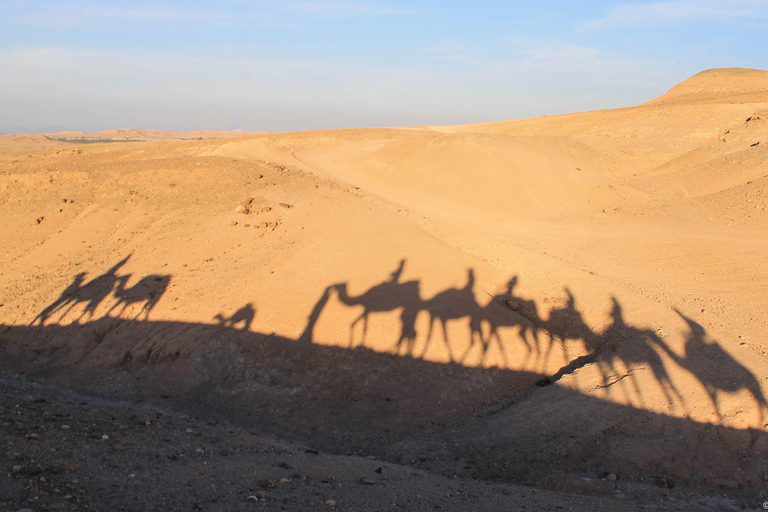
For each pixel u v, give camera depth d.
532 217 22.30
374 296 11.92
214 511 4.71
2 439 5.43
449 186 26.08
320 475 6.36
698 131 35.94
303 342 11.00
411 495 5.85
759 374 8.66
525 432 8.40
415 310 11.47
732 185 24.52
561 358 10.81
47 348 12.22
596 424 8.20
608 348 10.46
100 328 12.34
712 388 8.50
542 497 6.24
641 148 34.03
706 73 74.19
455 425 9.18
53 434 6.05
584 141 36.69
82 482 4.79
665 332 10.32
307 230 15.61
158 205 17.81
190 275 13.68
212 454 6.64
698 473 7.11
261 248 14.78
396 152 31.98
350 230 15.35
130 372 11.22
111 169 20.59
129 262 14.73
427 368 10.32
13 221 17.05
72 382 11.12
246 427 9.29
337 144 40.56
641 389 8.80
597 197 25.08
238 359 10.87
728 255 16.25
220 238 15.65
